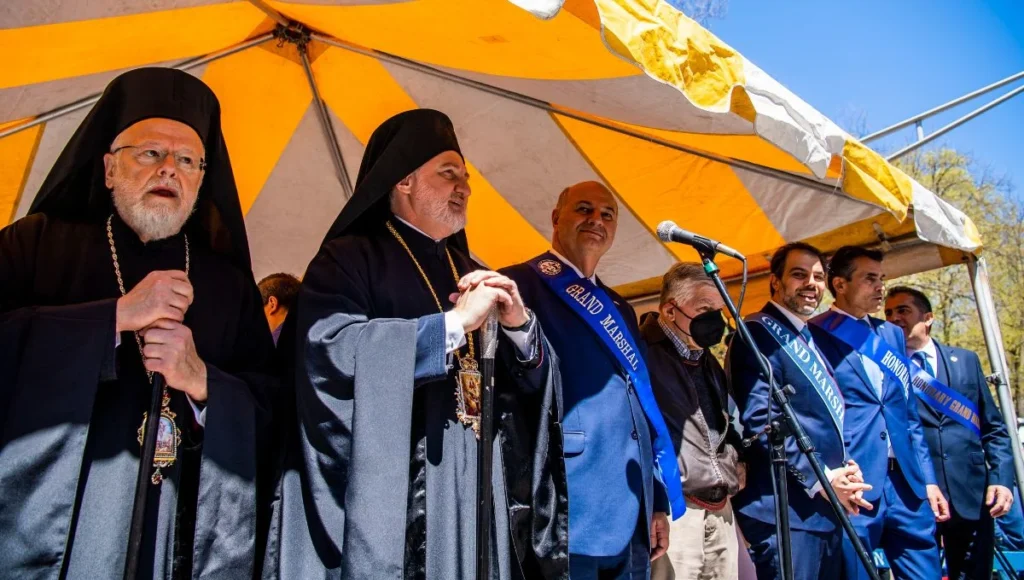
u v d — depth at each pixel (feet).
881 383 15.29
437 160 10.36
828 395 14.07
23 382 7.66
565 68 11.41
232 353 9.45
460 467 8.82
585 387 11.17
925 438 17.28
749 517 13.58
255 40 12.65
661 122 13.00
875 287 15.75
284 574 8.34
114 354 7.86
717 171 15.29
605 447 10.85
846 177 13.21
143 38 11.10
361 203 9.98
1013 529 19.72
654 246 17.85
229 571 8.20
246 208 16.07
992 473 17.33
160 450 8.21
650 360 13.09
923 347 18.43
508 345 9.59
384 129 10.69
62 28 10.06
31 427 7.53
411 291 9.72
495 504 8.98
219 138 9.77
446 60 12.16
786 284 15.01
